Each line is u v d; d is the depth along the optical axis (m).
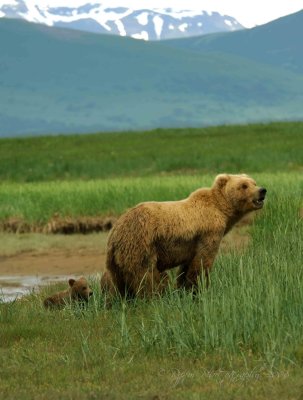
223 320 40.91
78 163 182.12
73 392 33.50
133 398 32.31
